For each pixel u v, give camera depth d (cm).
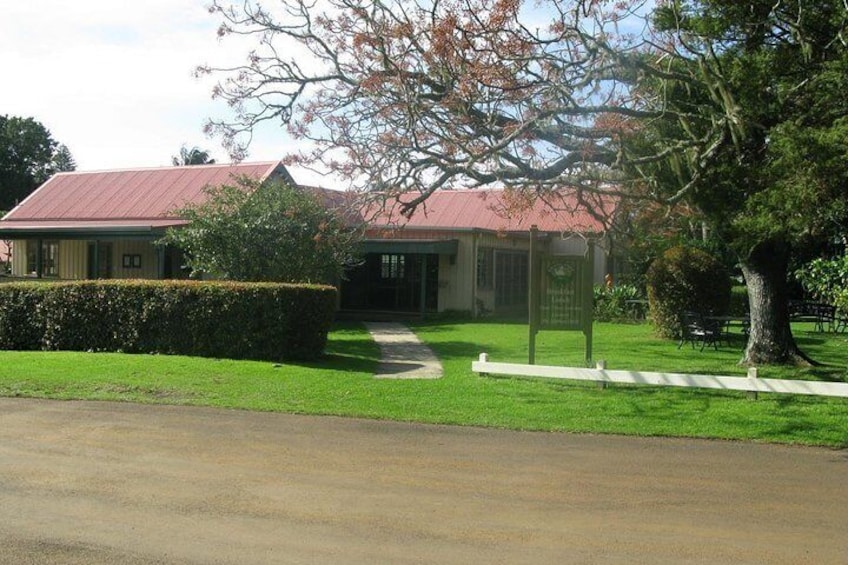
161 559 529
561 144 1232
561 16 1150
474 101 1162
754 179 1202
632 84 1243
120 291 1524
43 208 2823
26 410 1000
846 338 1992
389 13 1264
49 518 608
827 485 734
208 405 1054
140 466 758
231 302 1470
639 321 2452
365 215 1350
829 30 1239
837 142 1007
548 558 543
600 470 778
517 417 1010
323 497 673
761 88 1209
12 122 6350
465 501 670
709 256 1933
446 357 1636
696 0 1273
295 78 1344
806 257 2077
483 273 2736
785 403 1086
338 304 2766
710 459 827
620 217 1538
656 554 553
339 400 1097
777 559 546
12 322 1587
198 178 2783
